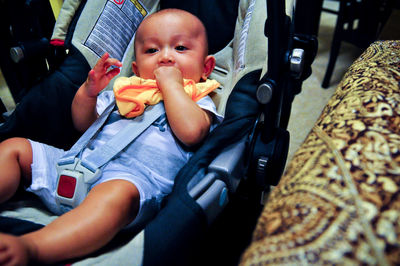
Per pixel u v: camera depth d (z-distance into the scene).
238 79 0.84
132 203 0.66
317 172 0.37
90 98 0.84
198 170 0.64
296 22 1.69
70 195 0.68
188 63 0.90
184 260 0.53
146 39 0.92
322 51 2.34
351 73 0.62
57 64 0.93
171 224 0.54
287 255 0.30
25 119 0.82
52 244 0.54
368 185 0.33
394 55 0.63
